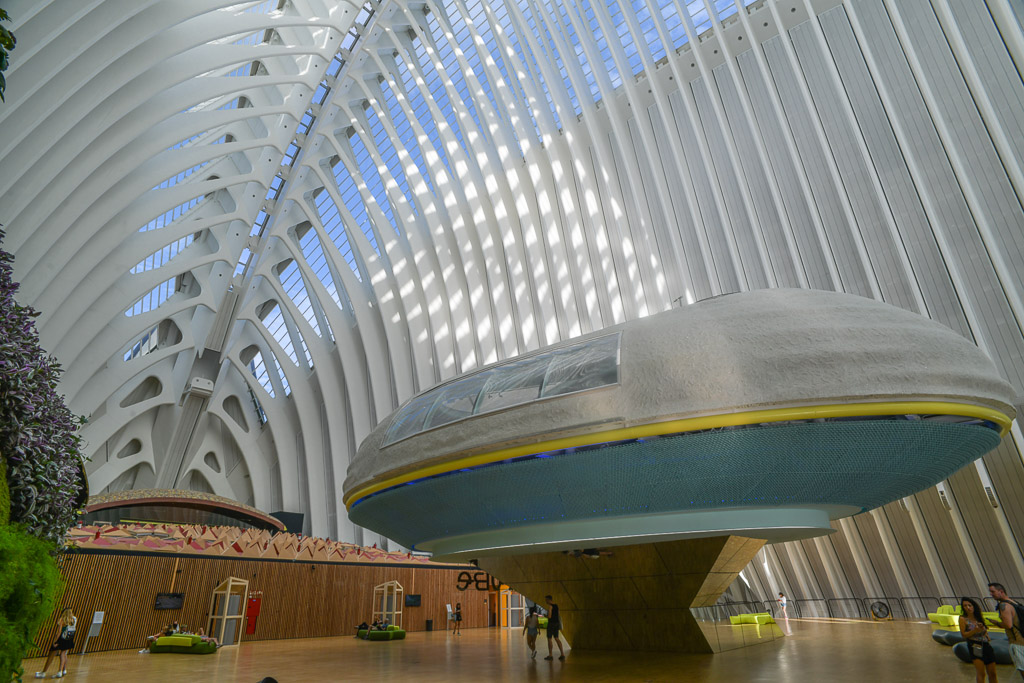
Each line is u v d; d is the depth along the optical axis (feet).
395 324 97.04
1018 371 48.49
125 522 97.66
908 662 28.32
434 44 89.30
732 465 24.36
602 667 30.37
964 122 52.49
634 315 70.33
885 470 24.67
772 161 63.10
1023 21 51.37
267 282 108.88
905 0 56.39
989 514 51.34
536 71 79.46
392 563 72.74
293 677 30.19
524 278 81.30
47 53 48.16
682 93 67.31
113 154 64.49
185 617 55.01
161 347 108.47
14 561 14.84
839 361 23.63
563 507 27.43
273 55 73.41
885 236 55.93
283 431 115.75
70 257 67.31
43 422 17.99
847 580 62.28
